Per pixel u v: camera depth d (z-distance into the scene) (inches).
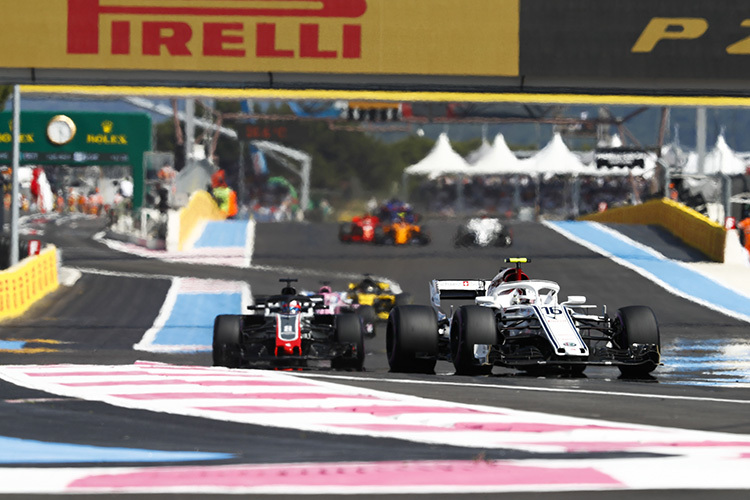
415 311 2245.3
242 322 2512.3
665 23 4042.8
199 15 3873.0
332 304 3725.4
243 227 7140.8
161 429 1312.7
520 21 3998.5
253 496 945.5
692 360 2859.3
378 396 1621.6
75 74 3902.6
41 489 966.4
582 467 1064.2
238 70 3878.0
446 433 1288.1
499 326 2169.0
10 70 3887.8
